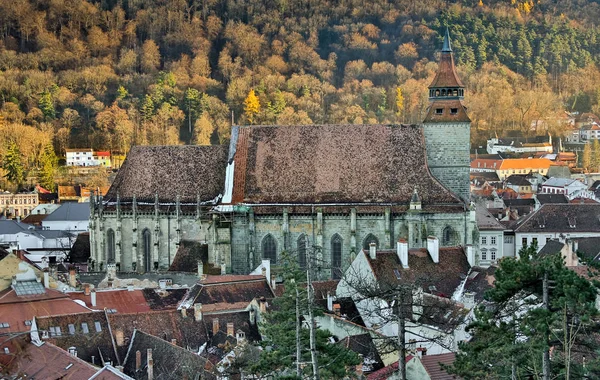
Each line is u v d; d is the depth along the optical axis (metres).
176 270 196.38
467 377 88.44
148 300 153.00
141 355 123.75
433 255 150.00
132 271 198.50
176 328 134.88
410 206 194.25
